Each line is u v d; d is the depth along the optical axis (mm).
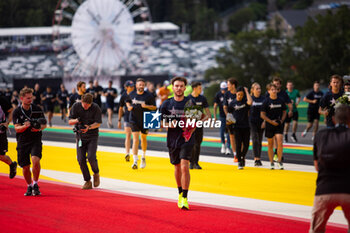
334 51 137250
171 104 13812
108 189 16766
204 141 33188
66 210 12875
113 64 120062
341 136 9133
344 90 18266
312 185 18109
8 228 10844
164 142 32125
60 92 52062
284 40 160125
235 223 12078
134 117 21422
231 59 163375
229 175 20156
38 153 14883
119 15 115625
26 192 14820
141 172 20812
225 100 22875
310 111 33500
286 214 13484
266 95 22594
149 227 11438
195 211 13383
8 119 16516
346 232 11586
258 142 22484
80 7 115375
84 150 16578
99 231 10938
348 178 8961
